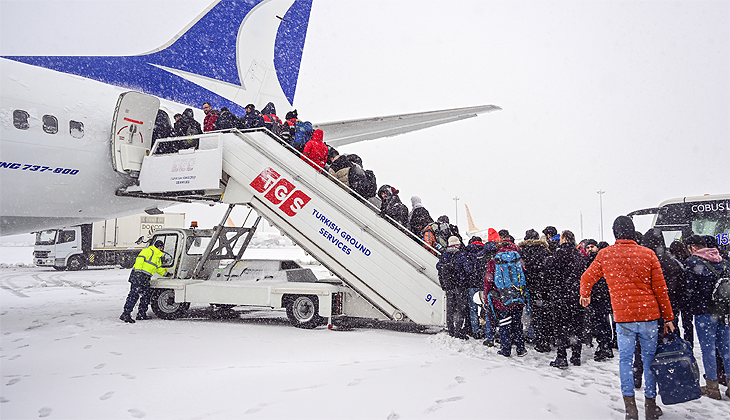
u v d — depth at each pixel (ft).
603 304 17.48
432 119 39.52
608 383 14.32
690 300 13.53
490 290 18.01
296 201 23.57
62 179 26.05
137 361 15.74
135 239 77.46
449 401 11.52
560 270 16.71
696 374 11.26
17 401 11.62
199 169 25.13
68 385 12.93
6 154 23.22
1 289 45.16
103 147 27.43
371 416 10.43
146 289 25.49
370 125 39.68
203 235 29.27
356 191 24.54
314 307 23.38
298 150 26.50
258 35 49.60
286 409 10.85
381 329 24.21
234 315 28.71
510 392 12.46
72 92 26.58
